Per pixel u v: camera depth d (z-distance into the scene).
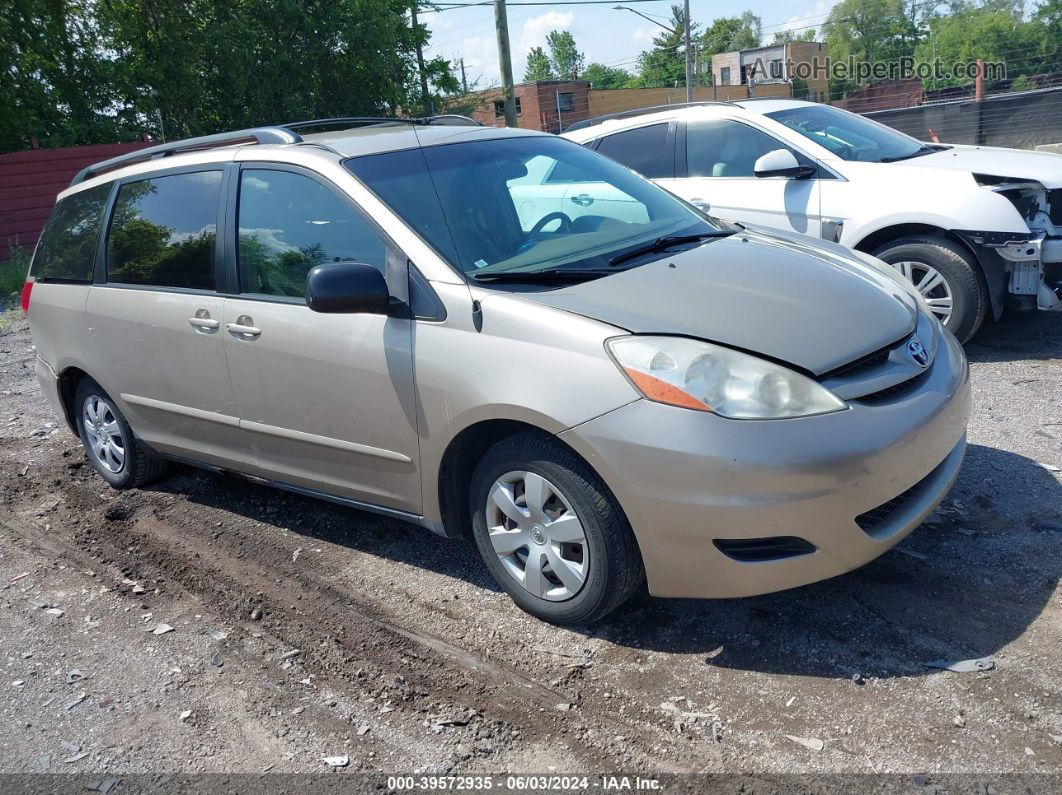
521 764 2.81
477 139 4.36
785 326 3.19
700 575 3.08
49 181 19.27
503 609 3.67
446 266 3.54
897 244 6.18
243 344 4.11
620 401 3.05
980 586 3.44
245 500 5.03
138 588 4.15
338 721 3.09
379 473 3.82
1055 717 2.74
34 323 5.46
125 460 5.20
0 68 20.50
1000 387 5.54
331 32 25.48
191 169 4.54
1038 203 5.82
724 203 6.88
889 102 40.25
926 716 2.81
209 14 23.86
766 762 2.71
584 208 4.16
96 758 3.00
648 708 3.00
